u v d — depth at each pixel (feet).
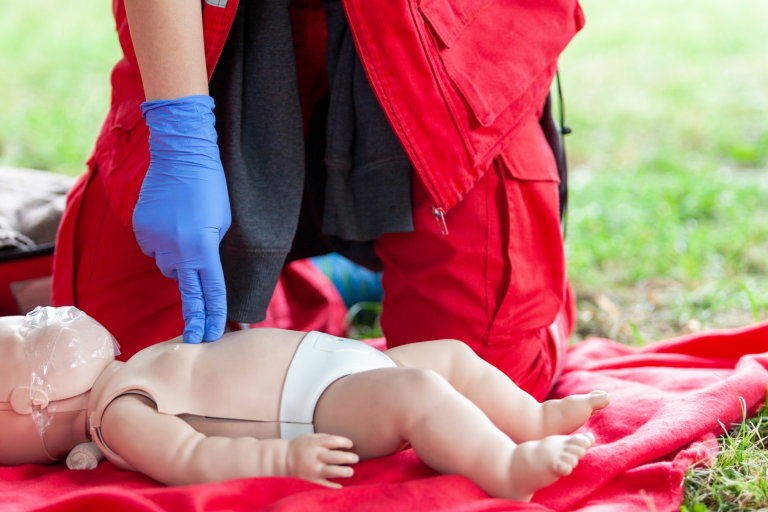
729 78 19.56
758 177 12.96
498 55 5.22
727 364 6.28
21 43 22.88
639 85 19.99
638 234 10.74
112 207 5.72
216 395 4.42
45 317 4.90
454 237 5.55
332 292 8.20
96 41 23.52
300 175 5.38
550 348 6.07
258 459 4.11
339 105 5.49
